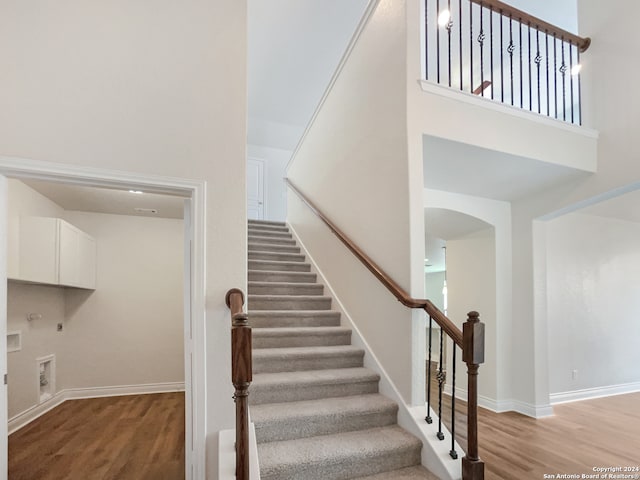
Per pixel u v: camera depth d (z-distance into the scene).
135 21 2.05
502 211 4.06
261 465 1.91
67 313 4.49
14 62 1.83
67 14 1.94
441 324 2.18
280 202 7.52
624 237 5.03
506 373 3.94
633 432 3.29
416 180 2.53
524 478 2.43
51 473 2.54
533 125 2.93
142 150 1.97
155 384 4.80
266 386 2.48
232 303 1.85
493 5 2.98
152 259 4.95
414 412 2.38
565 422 3.54
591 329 4.61
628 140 3.03
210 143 2.09
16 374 3.47
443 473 2.04
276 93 6.01
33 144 1.81
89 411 3.94
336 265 3.71
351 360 2.98
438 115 2.60
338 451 2.08
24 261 3.43
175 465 2.65
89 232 4.69
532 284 3.83
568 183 3.48
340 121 3.79
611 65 3.18
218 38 2.19
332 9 4.29
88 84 1.93
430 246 6.11
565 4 4.06
